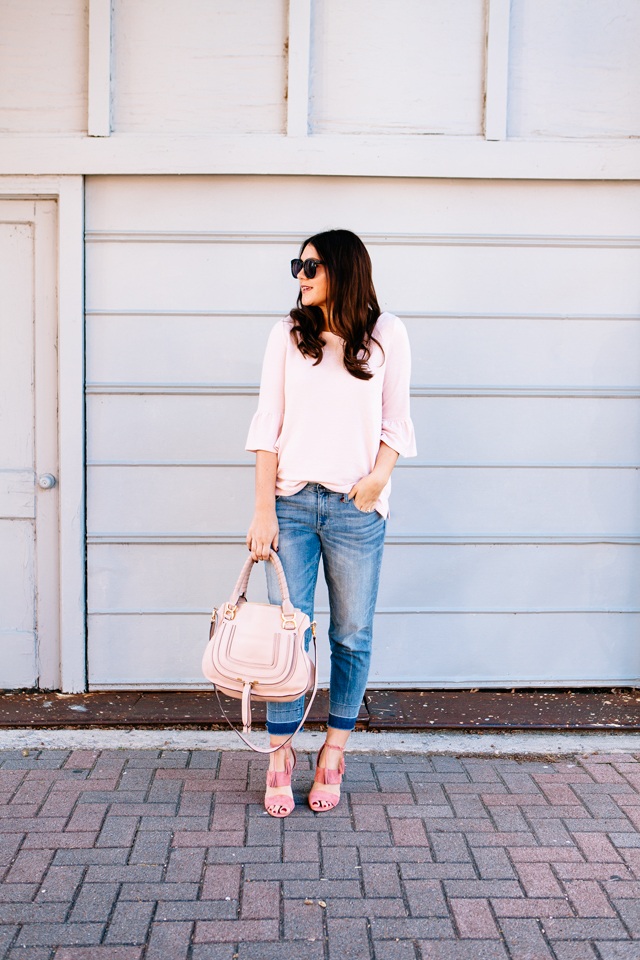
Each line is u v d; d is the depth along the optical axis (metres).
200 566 2.92
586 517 2.98
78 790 2.20
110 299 2.82
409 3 2.77
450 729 2.67
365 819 2.08
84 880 1.78
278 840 1.96
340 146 2.76
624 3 2.80
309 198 2.82
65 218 2.76
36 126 2.76
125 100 2.77
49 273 2.82
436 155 2.78
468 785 2.29
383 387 2.06
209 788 2.23
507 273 2.88
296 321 2.00
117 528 2.89
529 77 2.82
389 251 2.86
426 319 2.88
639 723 2.71
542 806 2.17
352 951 1.58
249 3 2.75
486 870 1.86
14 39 2.73
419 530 2.94
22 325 2.84
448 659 2.99
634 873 1.85
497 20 2.73
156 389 2.85
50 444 2.88
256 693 1.89
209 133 2.78
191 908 1.70
